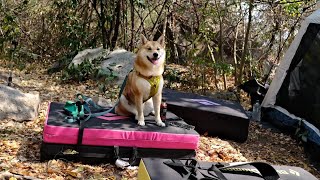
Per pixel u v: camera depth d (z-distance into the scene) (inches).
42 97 124.4
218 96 151.9
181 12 196.7
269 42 183.3
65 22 189.6
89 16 202.7
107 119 83.0
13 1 211.0
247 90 136.2
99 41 195.6
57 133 74.3
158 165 47.2
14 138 86.1
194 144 80.7
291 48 115.0
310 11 158.1
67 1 195.6
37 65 184.5
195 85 162.6
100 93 137.3
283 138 109.9
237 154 93.4
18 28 187.5
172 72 162.9
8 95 100.0
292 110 112.9
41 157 75.2
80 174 72.2
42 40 207.6
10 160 74.7
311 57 108.2
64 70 161.0
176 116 93.0
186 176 44.4
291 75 115.0
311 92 105.6
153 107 87.7
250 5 156.1
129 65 155.4
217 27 190.2
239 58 191.0
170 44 207.3
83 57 166.4
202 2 184.4
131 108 85.5
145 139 77.9
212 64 156.9
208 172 45.7
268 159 93.8
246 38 162.4
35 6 215.0
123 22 192.2
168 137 78.9
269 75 170.1
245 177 44.7
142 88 81.2
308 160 97.3
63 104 91.0
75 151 75.4
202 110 101.0
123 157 77.8
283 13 167.9
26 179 67.4
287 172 46.1
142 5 179.2
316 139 98.3
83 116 80.8
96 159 76.9
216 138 102.1
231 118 101.9
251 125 117.8
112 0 188.4
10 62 179.9
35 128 94.7
